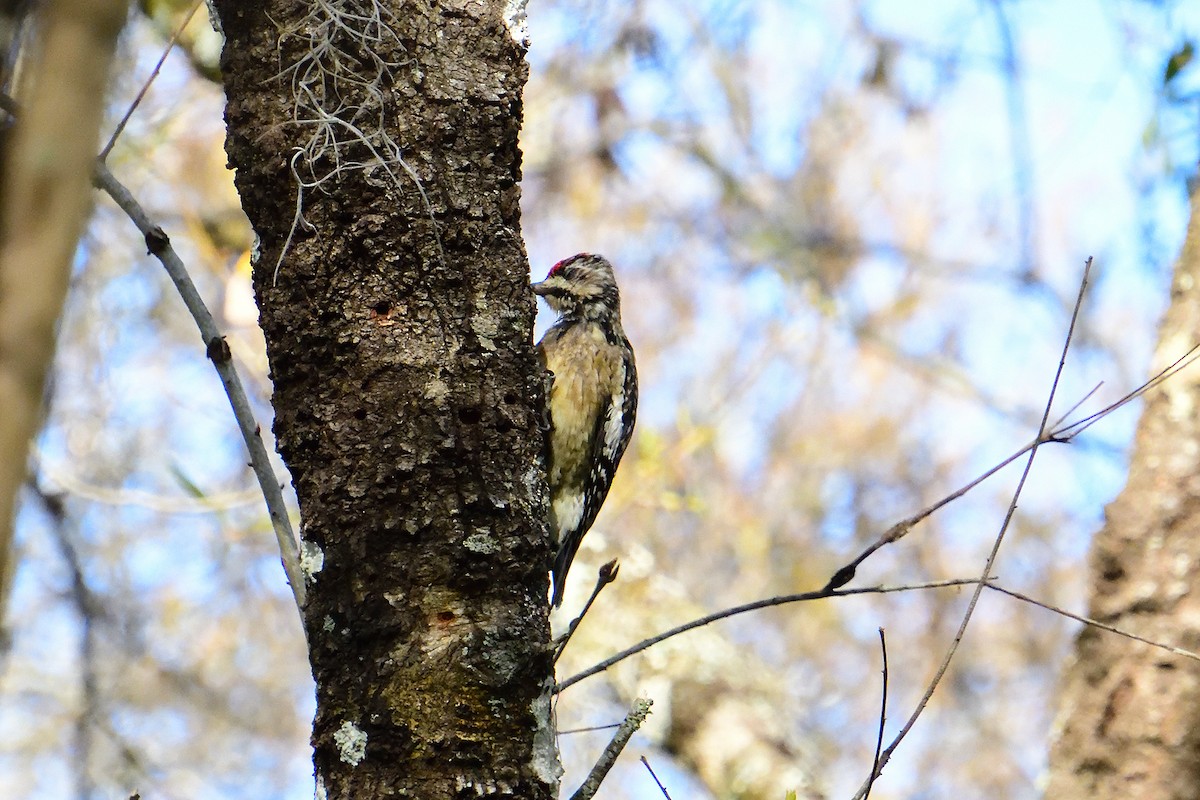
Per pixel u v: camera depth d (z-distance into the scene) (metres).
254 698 17.03
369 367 5.70
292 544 5.77
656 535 17.11
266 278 5.85
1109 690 9.48
